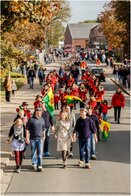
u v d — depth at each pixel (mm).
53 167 15602
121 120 26438
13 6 14594
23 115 15273
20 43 30094
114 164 16156
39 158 14961
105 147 19031
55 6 16188
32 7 15133
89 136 15422
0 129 22484
